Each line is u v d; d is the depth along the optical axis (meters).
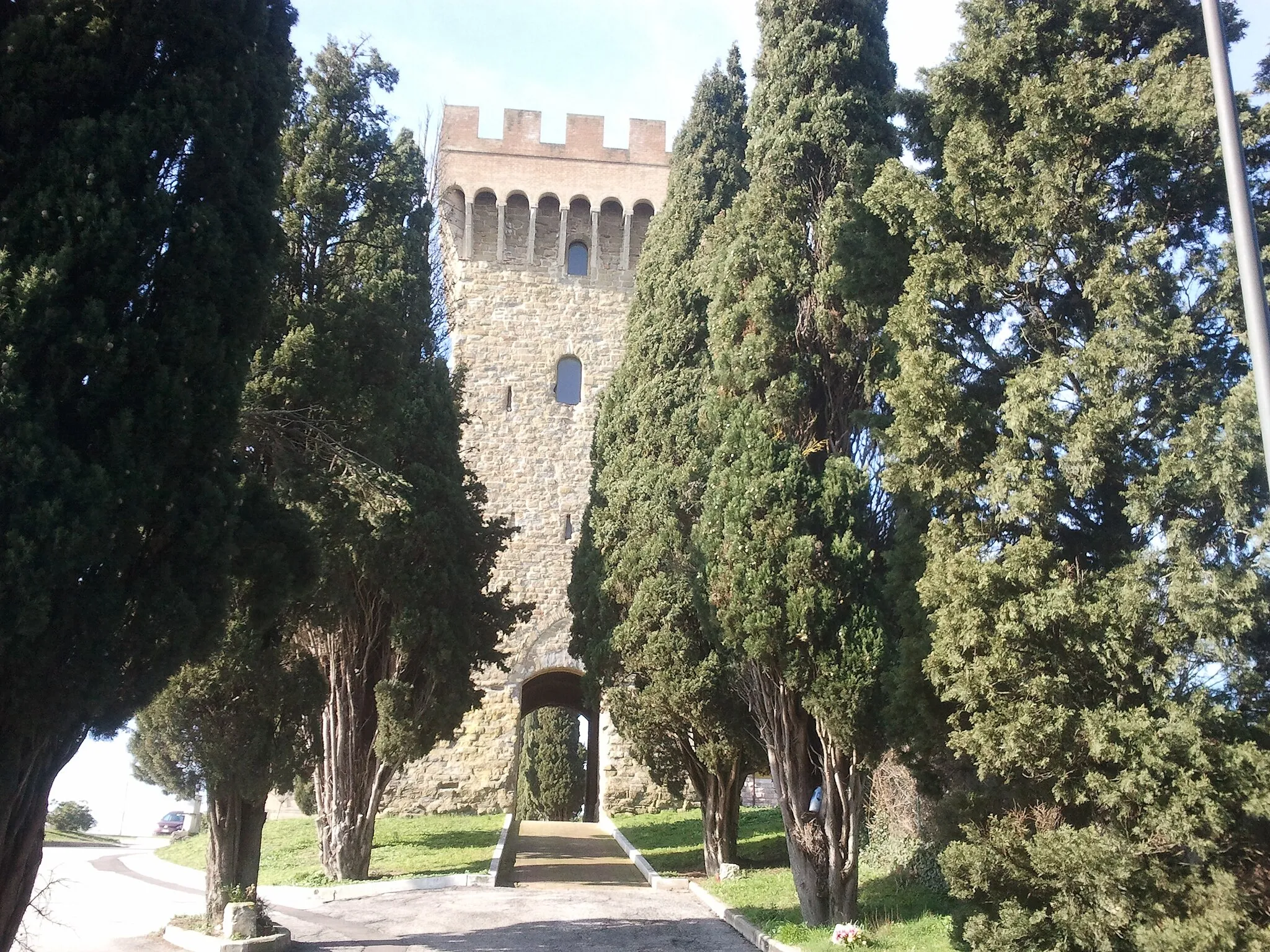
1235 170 7.95
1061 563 10.43
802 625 14.04
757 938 14.52
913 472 11.75
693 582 17.47
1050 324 11.60
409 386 21.48
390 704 19.77
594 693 24.81
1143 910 9.05
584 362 36.69
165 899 20.70
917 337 11.88
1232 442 9.26
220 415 10.27
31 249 8.95
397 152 23.98
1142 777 9.05
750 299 16.09
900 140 15.84
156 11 10.29
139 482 9.23
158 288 9.89
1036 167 11.62
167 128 9.87
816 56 17.05
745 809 31.94
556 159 38.09
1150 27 12.05
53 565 8.29
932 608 11.64
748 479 15.09
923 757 12.56
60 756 9.34
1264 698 9.51
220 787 14.83
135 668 9.63
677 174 27.34
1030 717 9.77
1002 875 9.90
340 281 17.39
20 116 9.20
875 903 15.59
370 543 19.23
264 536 11.86
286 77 11.91
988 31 12.66
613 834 30.25
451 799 32.00
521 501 35.12
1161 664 9.80
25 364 8.57
